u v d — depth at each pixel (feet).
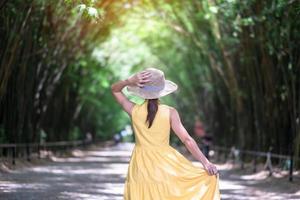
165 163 17.26
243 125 85.20
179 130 17.44
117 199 40.57
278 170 63.93
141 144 17.49
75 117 144.25
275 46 59.62
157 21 112.68
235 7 61.31
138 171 17.29
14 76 73.92
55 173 65.16
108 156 126.41
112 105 221.87
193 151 17.35
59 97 110.63
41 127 96.37
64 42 91.50
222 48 82.43
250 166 76.54
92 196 42.09
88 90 144.77
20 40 60.85
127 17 115.14
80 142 153.58
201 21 89.97
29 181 52.70
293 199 42.57
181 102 188.55
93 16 35.32
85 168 77.10
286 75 61.31
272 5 54.85
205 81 131.64
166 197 17.04
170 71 168.45
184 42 121.19
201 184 17.22
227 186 54.24
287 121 66.18
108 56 138.51
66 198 40.24
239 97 84.99
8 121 74.79
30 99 82.89
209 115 142.00
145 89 17.40
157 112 17.39
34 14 65.77
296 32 55.36
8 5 56.18
